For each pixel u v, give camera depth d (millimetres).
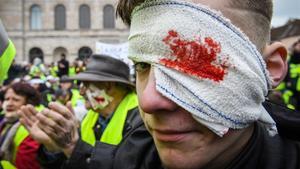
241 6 1100
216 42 1066
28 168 3600
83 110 5145
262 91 1139
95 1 45438
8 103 4352
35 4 45656
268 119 1213
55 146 1850
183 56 1064
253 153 1221
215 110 1074
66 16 45688
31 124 1895
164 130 1098
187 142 1106
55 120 1821
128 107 3635
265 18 1138
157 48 1079
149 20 1108
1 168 3740
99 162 1636
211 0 1087
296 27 26156
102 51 11164
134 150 1515
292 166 1243
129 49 1176
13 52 1911
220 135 1095
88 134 3859
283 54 1204
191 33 1064
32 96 4488
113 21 45594
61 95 9336
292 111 1371
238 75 1080
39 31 45562
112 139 3475
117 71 3838
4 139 3902
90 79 3746
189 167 1126
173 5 1082
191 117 1093
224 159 1188
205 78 1063
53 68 24062
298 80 7531
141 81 1158
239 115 1101
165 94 1057
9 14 45344
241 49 1083
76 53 45656
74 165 1747
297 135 1349
